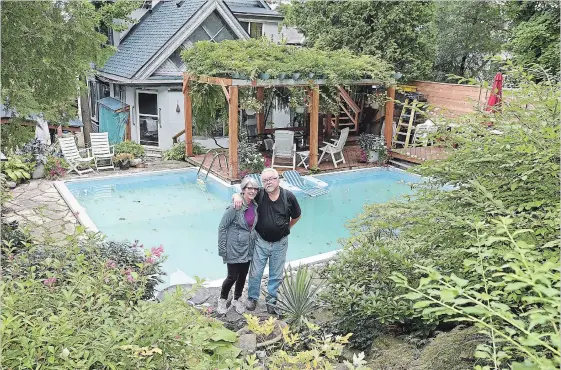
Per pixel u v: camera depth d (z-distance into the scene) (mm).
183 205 10836
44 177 11656
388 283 4500
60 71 8062
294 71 12031
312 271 5977
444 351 3520
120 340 2662
